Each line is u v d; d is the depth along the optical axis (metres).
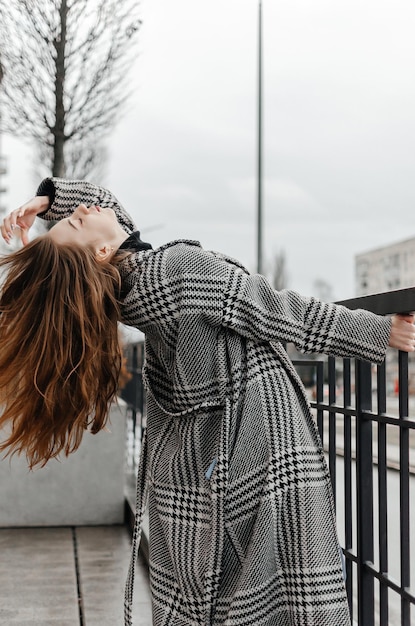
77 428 2.04
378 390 2.15
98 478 5.43
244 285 1.98
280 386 2.00
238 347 2.02
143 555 4.38
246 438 1.95
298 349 2.00
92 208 2.18
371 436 2.28
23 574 4.12
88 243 2.12
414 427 1.91
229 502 1.93
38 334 1.95
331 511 1.96
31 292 1.97
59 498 5.40
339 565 1.90
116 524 5.44
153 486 2.09
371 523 2.26
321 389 2.72
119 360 2.05
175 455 2.03
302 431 1.96
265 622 1.87
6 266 2.03
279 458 1.92
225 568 1.94
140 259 2.06
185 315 1.98
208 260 2.02
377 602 3.20
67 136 5.57
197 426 2.00
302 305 1.99
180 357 2.00
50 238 2.04
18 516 5.37
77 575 4.11
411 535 3.82
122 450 5.45
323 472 1.98
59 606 3.57
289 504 1.90
